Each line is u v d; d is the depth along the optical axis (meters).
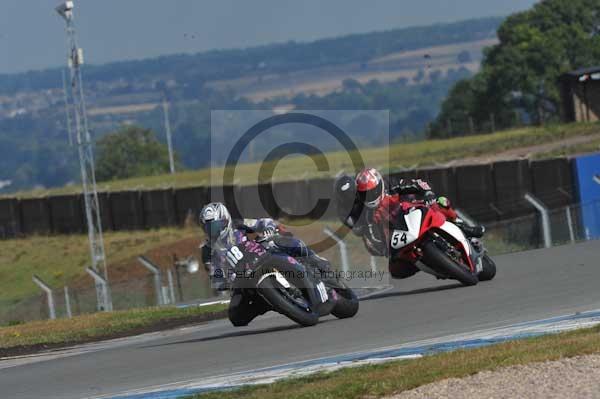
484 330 38.78
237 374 36.22
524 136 194.12
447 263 52.91
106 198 190.38
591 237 94.94
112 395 35.66
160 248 151.88
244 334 49.41
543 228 88.25
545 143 176.50
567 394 25.22
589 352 28.94
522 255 71.75
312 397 28.39
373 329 43.59
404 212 52.59
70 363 47.88
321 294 46.44
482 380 27.38
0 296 164.88
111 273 152.88
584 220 95.12
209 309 66.31
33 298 105.25
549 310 42.22
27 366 49.75
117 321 64.56
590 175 121.00
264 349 42.16
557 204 123.31
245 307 47.72
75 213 195.50
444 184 137.75
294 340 43.47
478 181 133.88
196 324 61.06
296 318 45.88
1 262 183.38
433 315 45.62
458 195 136.62
